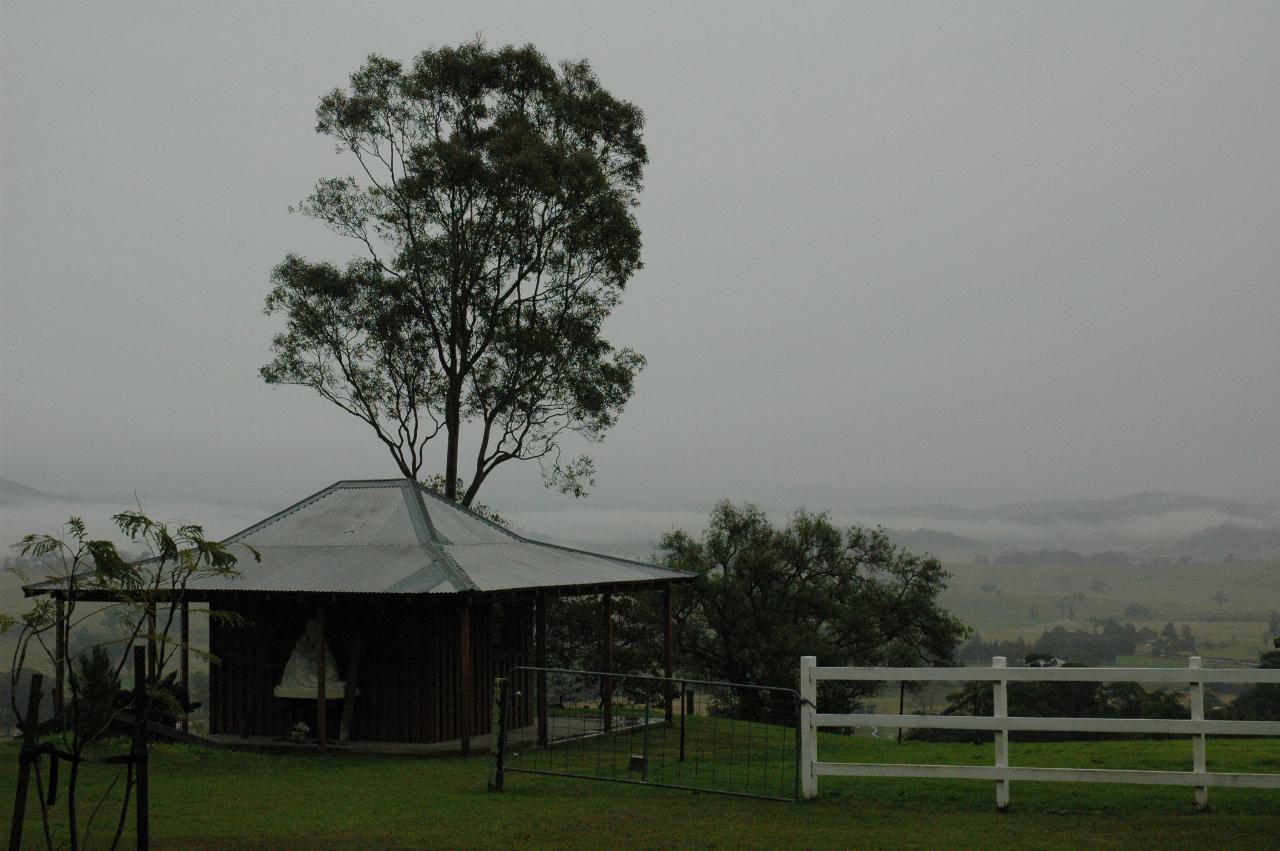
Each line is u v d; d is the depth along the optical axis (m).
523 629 22.73
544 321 38.28
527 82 38.34
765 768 15.73
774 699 43.91
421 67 38.12
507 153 35.97
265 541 22.02
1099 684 36.00
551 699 29.98
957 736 34.28
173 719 20.22
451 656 20.53
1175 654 127.44
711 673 48.94
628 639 43.56
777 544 48.91
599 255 38.16
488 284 38.06
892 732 43.56
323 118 38.50
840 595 49.28
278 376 38.25
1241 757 15.98
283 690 19.83
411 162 37.34
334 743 19.64
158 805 12.61
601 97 38.59
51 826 11.09
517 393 37.78
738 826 10.85
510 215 36.66
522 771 14.02
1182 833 10.12
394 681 20.16
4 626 7.44
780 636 45.59
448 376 38.44
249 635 21.11
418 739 19.81
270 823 11.34
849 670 12.10
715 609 47.16
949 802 12.06
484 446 38.91
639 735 20.91
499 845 10.07
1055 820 10.89
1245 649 134.38
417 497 22.83
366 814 11.85
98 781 14.32
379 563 20.08
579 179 36.31
